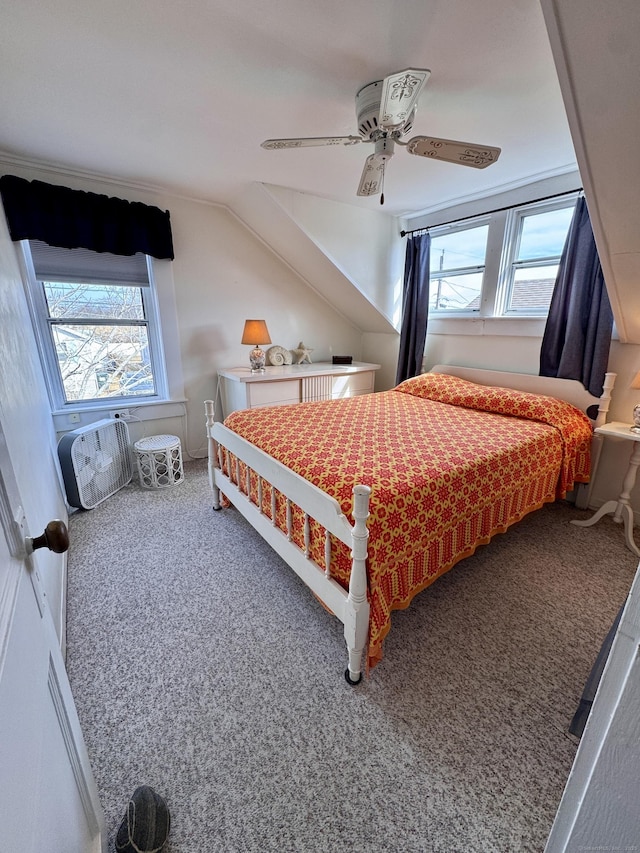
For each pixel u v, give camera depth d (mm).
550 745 1183
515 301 2969
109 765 1121
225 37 1323
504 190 2791
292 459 1753
